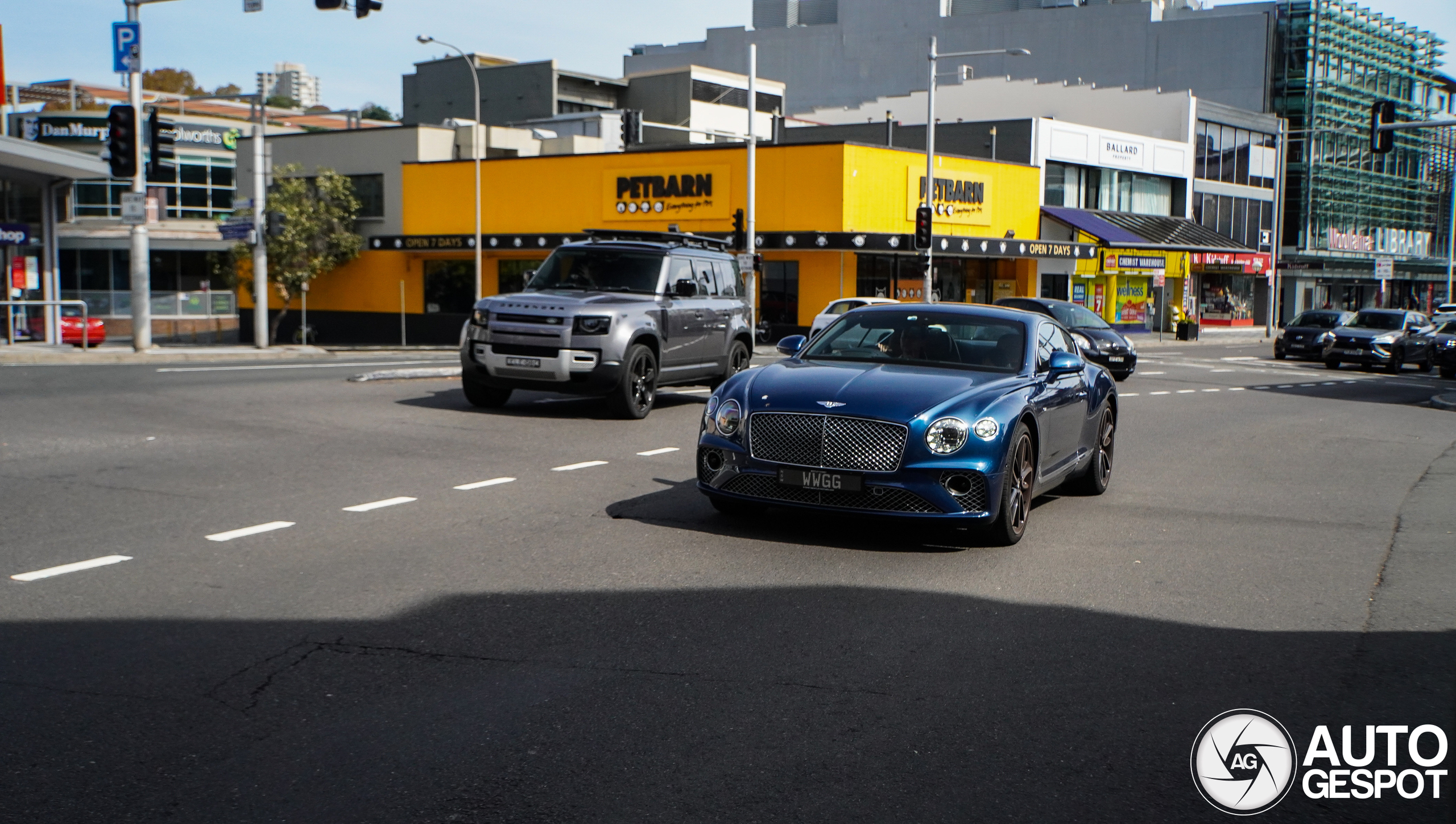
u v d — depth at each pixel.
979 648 5.56
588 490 9.47
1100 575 7.12
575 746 4.25
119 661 5.06
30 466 9.91
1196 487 10.77
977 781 4.04
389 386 17.39
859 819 3.72
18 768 3.96
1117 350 24.27
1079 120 57.72
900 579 6.88
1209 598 6.64
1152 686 5.09
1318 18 67.00
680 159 40.66
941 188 41.81
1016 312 9.24
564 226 42.75
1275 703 4.93
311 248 43.91
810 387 7.79
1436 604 6.59
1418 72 76.31
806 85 75.62
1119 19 69.06
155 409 13.96
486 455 11.21
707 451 7.96
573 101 67.12
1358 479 11.50
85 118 53.56
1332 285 71.38
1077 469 9.55
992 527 7.71
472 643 5.43
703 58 78.50
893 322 9.05
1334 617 6.30
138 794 3.78
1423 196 78.00
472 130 47.50
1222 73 67.44
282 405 14.68
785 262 39.97
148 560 6.83
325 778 3.93
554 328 13.85
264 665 5.05
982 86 58.47
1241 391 22.64
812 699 4.81
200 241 54.03
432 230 45.25
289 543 7.35
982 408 7.61
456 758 4.12
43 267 26.56
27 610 5.79
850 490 7.44
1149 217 53.59
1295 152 67.56
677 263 15.67
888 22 73.44
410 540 7.53
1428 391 24.56
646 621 5.87
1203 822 3.79
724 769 4.08
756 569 7.00
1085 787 4.02
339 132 47.09
